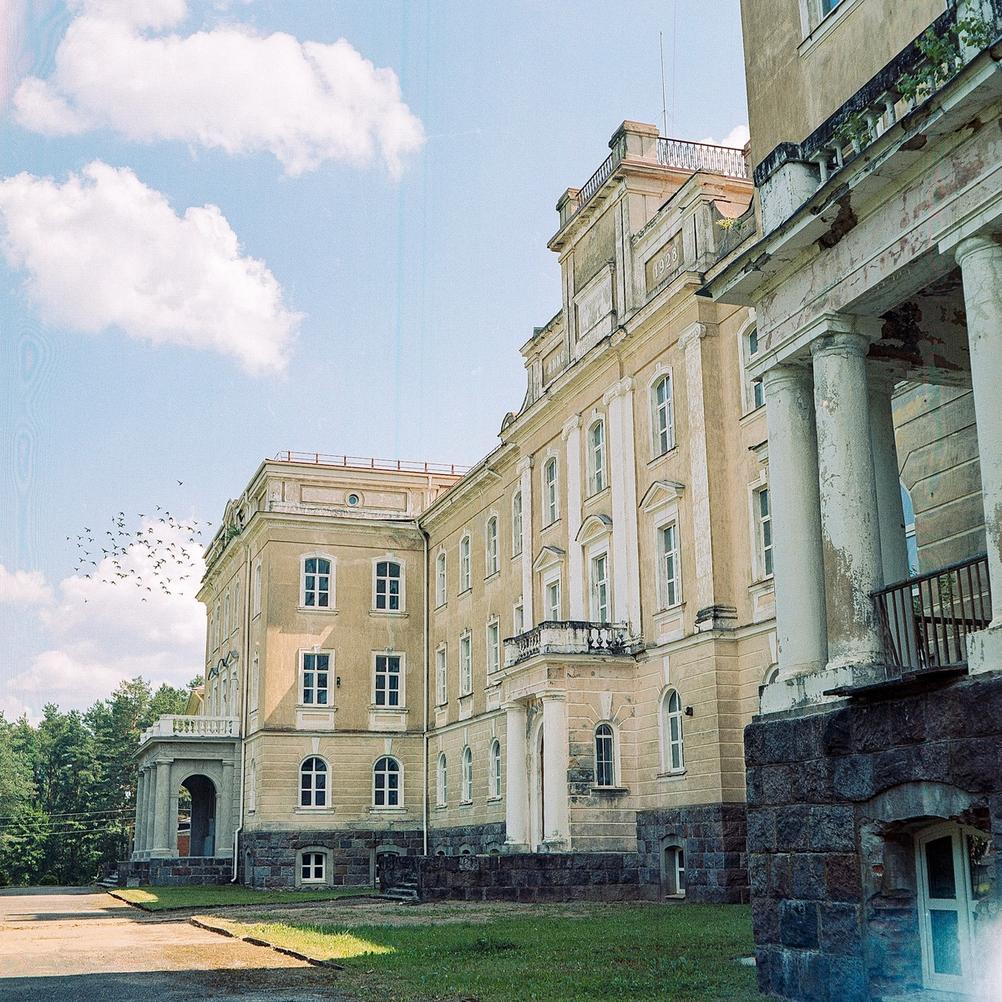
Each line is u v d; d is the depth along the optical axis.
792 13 15.48
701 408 29.45
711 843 27.61
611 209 34.78
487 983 13.18
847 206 12.78
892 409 16.59
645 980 13.18
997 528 10.72
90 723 107.25
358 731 49.69
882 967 11.55
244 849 49.53
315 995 12.88
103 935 23.08
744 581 28.19
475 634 45.62
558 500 37.91
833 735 12.25
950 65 11.43
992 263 11.10
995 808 10.23
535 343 40.38
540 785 32.91
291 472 51.16
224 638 59.50
